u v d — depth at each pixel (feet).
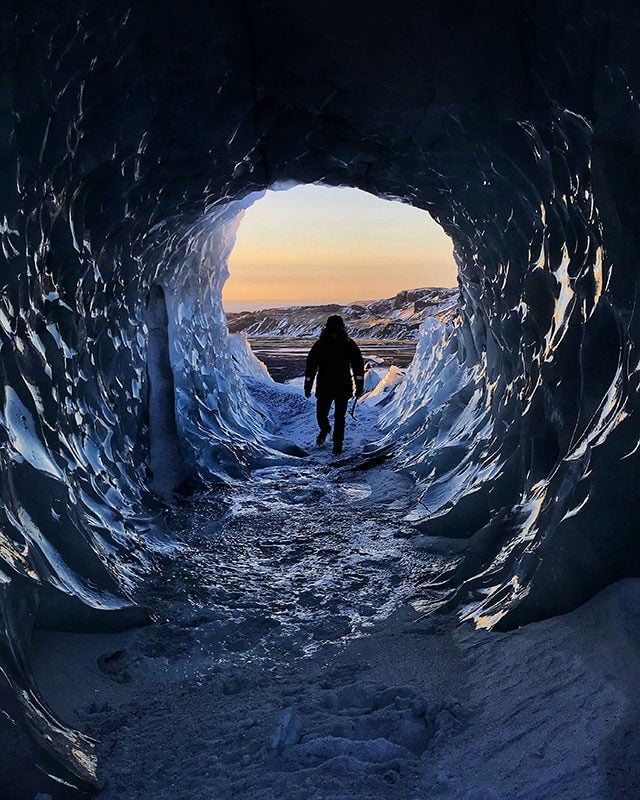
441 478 19.65
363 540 16.71
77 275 14.24
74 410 14.49
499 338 18.43
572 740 6.68
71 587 10.89
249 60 13.55
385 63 13.00
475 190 16.14
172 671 10.34
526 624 9.69
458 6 10.70
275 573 14.75
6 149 9.86
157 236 20.03
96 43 10.76
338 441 27.86
